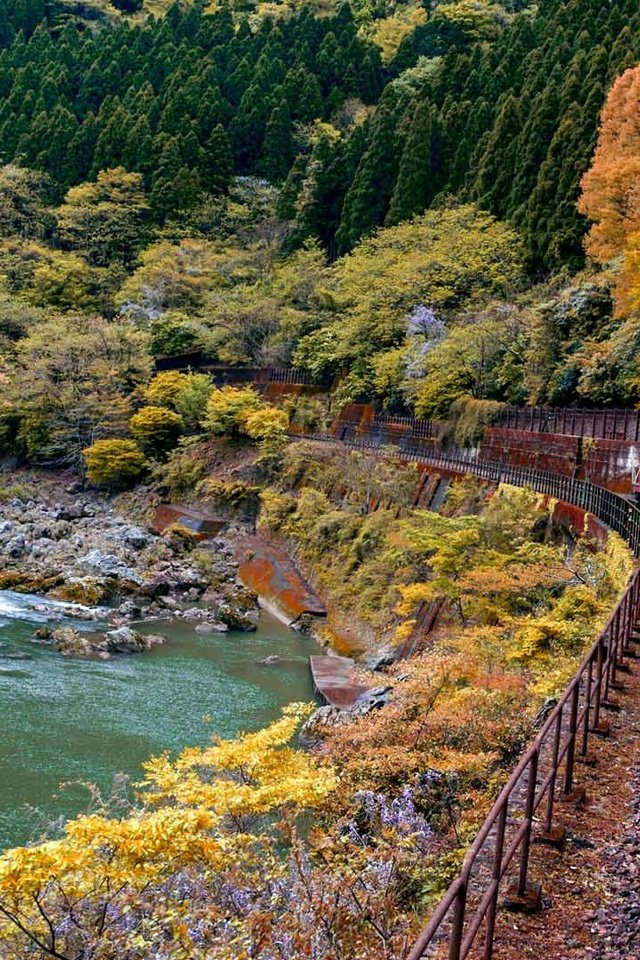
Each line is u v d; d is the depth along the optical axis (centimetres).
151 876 696
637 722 897
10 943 680
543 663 1426
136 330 6209
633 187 2955
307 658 2745
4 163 9138
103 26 12356
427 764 1102
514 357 3975
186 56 10144
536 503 2670
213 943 656
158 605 3378
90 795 1523
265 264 7219
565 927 533
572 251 4494
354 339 5266
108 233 8131
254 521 4550
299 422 5484
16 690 2158
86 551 4056
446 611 2406
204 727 1953
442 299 4866
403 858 841
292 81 9525
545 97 5191
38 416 5794
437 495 3509
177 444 5600
